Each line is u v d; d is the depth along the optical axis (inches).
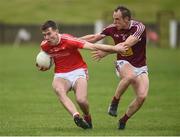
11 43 4375.0
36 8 5118.1
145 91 1152.8
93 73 2541.8
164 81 2253.9
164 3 5172.2
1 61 3102.9
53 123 1294.3
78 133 1135.0
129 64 1171.3
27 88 2030.0
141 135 1117.7
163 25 4379.9
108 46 1137.4
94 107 1569.9
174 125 1270.9
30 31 4365.2
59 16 4943.4
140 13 5000.0
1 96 1819.6
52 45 1151.6
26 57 3326.8
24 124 1279.5
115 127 1225.4
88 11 5024.6
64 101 1128.8
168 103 1672.0
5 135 1118.4
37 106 1594.5
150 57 3356.3
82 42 1144.8
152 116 1423.5
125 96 1811.0
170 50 3902.6
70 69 1159.0
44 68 1165.7
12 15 4987.7
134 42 1144.2
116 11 1151.0
